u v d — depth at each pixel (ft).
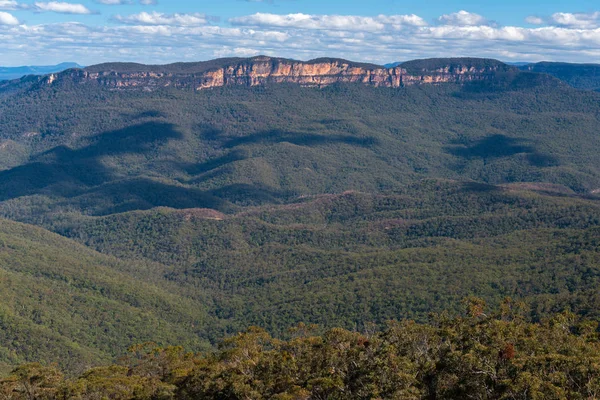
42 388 224.12
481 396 174.29
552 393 157.69
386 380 181.57
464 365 181.57
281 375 197.16
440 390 182.09
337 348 211.41
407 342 214.69
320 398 188.85
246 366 207.00
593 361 169.37
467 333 206.39
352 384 188.24
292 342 223.30
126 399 209.77
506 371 176.76
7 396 219.20
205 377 207.41
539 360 173.47
